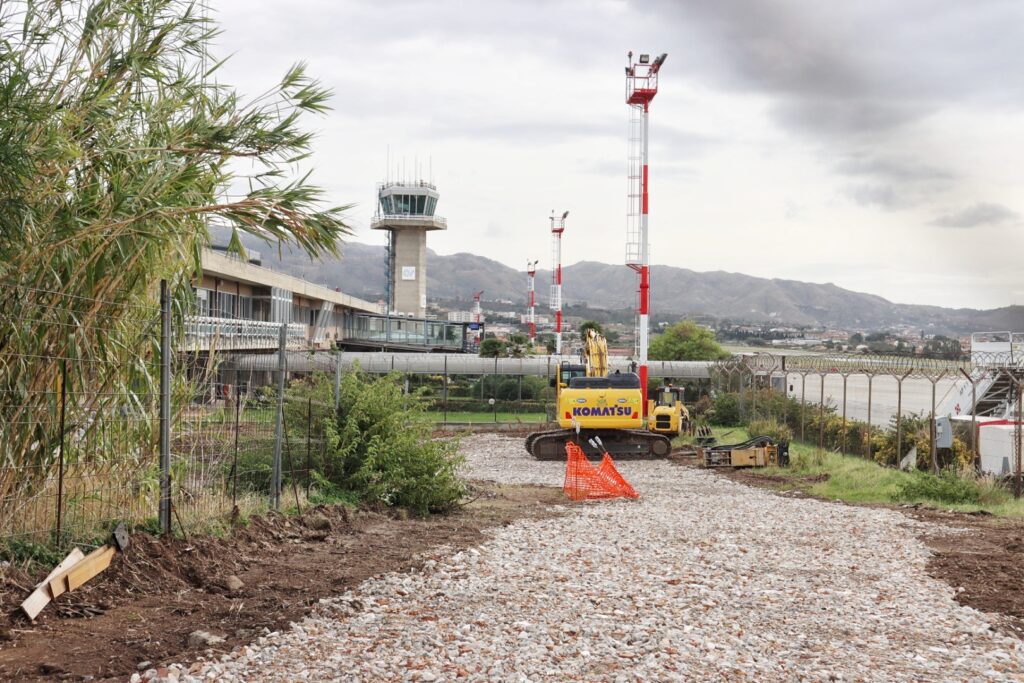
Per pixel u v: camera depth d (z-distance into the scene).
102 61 9.80
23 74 8.66
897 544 13.98
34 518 9.05
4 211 8.26
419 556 11.72
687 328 80.31
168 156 10.06
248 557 10.66
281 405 13.91
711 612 9.67
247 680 6.71
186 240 10.83
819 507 18.62
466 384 59.72
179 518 10.50
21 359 8.70
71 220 8.91
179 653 7.21
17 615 7.70
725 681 7.25
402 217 111.62
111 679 6.57
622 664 7.63
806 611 9.84
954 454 27.03
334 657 7.35
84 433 9.77
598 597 10.09
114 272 9.70
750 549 13.49
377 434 16.53
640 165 40.44
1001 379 32.72
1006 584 11.12
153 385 10.52
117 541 9.30
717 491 21.94
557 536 14.24
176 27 10.45
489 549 12.73
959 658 8.12
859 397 67.56
